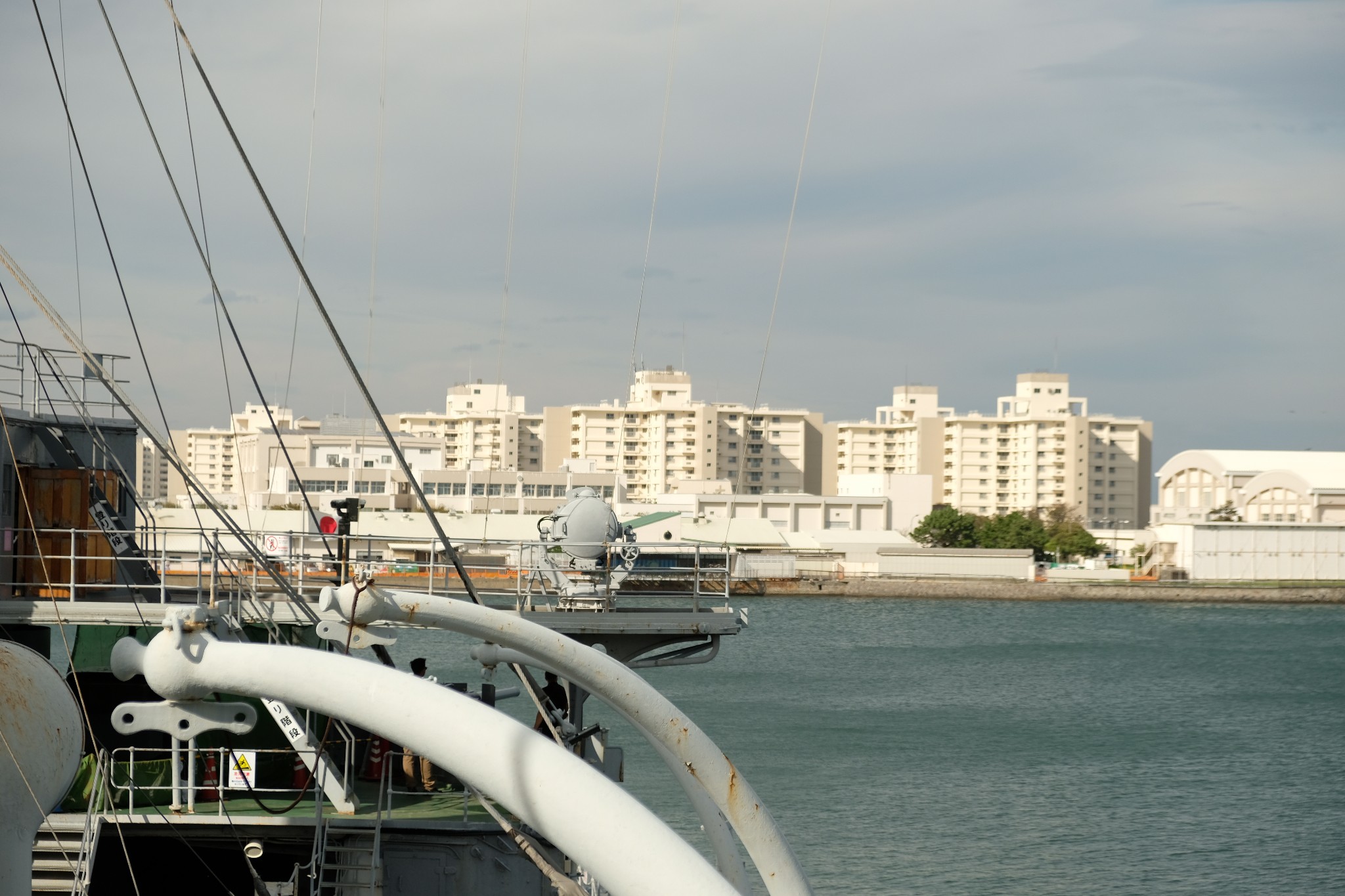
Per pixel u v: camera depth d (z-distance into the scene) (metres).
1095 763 53.88
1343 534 172.62
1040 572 172.38
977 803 44.88
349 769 18.89
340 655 6.91
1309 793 48.88
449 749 6.61
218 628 16.41
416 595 9.83
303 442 198.00
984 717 66.56
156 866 18.91
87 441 22.69
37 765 8.68
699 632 21.33
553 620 20.89
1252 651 104.50
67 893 16.88
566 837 6.40
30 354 21.47
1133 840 40.50
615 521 22.09
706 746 10.13
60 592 21.38
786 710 65.69
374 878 18.09
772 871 9.89
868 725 61.88
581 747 20.73
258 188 11.67
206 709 6.85
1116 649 104.31
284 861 19.09
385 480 188.75
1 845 8.52
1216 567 172.25
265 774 19.50
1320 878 36.72
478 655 12.84
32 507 21.41
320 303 11.61
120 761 19.27
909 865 36.53
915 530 197.50
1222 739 61.62
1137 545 186.38
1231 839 41.00
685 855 6.31
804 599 160.88
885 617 134.38
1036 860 37.75
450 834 18.48
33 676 8.95
